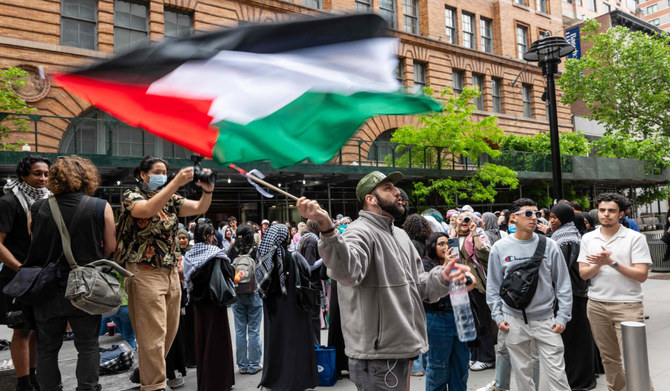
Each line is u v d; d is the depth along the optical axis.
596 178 23.28
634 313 3.87
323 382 5.07
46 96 14.16
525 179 21.95
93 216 3.22
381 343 2.54
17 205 4.08
